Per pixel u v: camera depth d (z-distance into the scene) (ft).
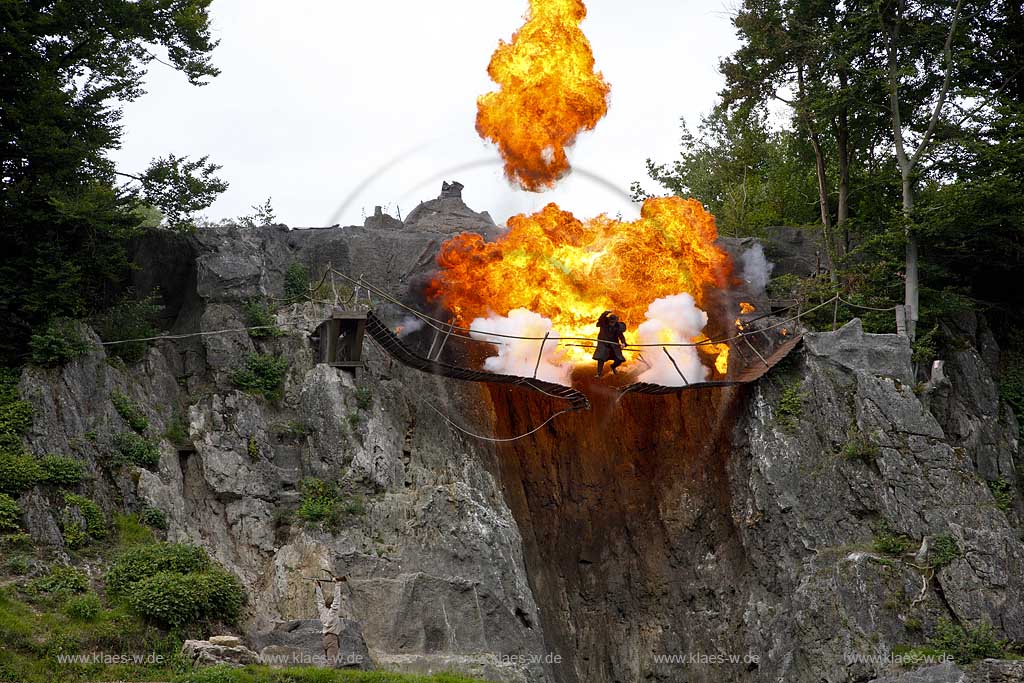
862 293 155.63
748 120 218.59
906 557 132.16
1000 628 130.11
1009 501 147.33
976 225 154.81
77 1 132.05
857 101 160.86
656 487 145.48
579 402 129.70
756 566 136.87
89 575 107.96
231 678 96.99
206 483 121.90
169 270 136.67
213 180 139.13
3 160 129.80
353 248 142.10
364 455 125.29
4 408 114.73
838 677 126.52
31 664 97.35
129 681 99.50
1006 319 165.27
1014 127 156.15
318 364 129.49
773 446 138.92
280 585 116.06
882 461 136.67
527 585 127.85
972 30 166.30
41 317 123.65
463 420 135.44
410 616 117.60
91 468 115.34
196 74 140.36
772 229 164.86
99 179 134.10
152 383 127.65
